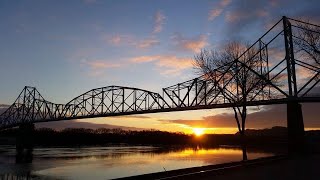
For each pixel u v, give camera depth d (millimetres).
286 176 17750
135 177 17484
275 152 65750
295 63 69000
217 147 112688
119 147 134875
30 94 151875
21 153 97938
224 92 50156
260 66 50500
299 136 51750
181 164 49938
